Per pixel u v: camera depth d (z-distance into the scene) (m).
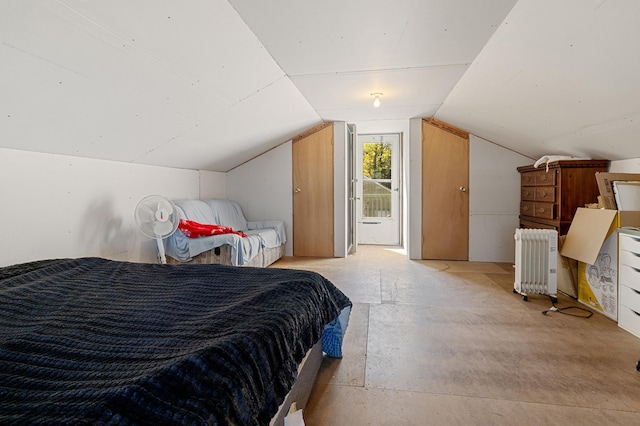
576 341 2.22
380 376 1.85
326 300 1.73
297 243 5.15
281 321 1.21
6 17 1.33
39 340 1.05
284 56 2.49
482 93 3.15
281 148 5.12
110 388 0.78
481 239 4.68
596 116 2.53
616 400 1.61
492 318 2.63
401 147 6.03
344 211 4.98
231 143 4.06
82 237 2.71
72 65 1.73
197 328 1.14
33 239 2.30
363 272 4.10
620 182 2.56
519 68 2.43
